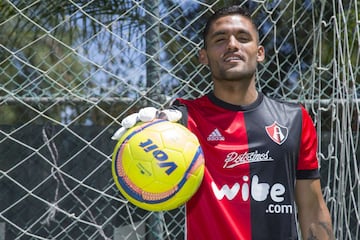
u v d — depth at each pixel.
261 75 4.31
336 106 4.11
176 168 2.68
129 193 2.72
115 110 4.27
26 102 4.09
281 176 2.95
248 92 3.04
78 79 4.29
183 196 2.72
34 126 4.10
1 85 4.15
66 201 4.14
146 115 2.81
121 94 4.23
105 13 4.29
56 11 4.28
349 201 4.23
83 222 3.93
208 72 4.53
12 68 4.40
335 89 4.31
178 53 4.28
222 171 2.92
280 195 2.93
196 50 4.27
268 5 4.62
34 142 4.09
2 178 4.05
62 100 4.05
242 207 2.89
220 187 2.90
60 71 4.52
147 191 2.69
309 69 4.49
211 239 2.86
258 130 2.98
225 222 2.85
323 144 4.61
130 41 4.27
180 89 4.08
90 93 4.41
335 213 4.05
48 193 4.11
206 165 2.93
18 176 4.07
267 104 3.08
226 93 3.03
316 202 3.09
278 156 2.96
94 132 4.18
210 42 3.00
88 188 3.96
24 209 4.07
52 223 4.12
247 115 3.02
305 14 4.77
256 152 2.94
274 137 2.98
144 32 4.02
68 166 4.14
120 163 2.73
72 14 3.93
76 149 4.15
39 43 4.33
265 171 2.93
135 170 2.68
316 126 4.36
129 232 4.22
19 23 4.27
